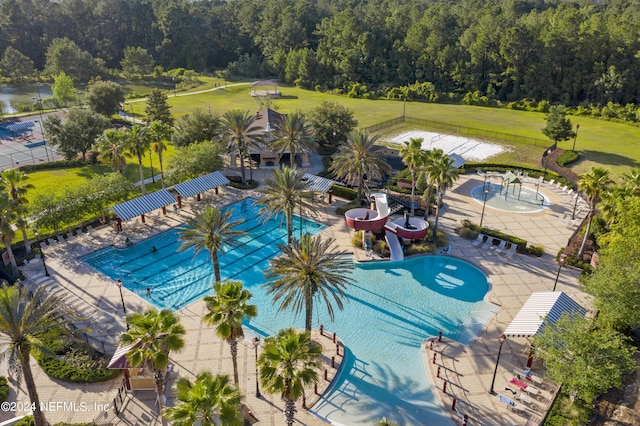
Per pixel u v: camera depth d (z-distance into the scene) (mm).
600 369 31000
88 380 36312
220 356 39562
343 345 41094
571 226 62125
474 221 63812
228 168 82500
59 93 128375
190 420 22703
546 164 83250
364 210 59594
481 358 39719
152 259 55344
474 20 172500
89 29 182250
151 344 27281
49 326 29000
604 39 132875
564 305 41188
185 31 184375
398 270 53375
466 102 141875
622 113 120562
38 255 53375
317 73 161625
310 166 84375
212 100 140750
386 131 108875
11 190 53062
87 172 81438
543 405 34844
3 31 166000
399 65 158125
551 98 141250
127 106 132250
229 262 55219
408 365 39281
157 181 77000
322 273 37781
